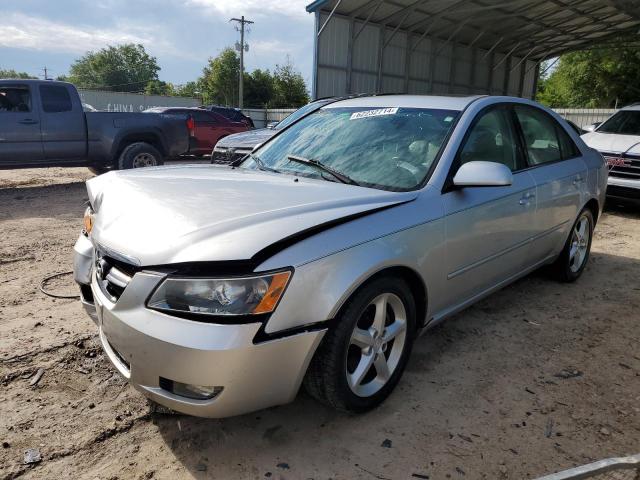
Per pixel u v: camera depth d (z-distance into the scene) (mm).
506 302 4344
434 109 3496
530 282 4848
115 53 103438
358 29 19281
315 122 3879
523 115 4004
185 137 11117
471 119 3354
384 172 3129
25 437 2518
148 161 10445
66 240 6020
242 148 8406
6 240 5949
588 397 2967
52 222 6957
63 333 3586
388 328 2771
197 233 2244
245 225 2307
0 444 2461
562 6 19188
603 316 4105
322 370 2438
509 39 24125
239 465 2373
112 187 3016
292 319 2225
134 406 2791
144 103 45656
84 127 9727
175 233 2273
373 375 2807
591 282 4902
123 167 10180
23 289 4402
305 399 2902
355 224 2510
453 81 23875
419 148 3213
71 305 4082
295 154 3566
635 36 23469
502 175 2881
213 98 65250
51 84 9383
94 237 2582
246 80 61812
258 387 2223
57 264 5113
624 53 33375
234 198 2648
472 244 3193
